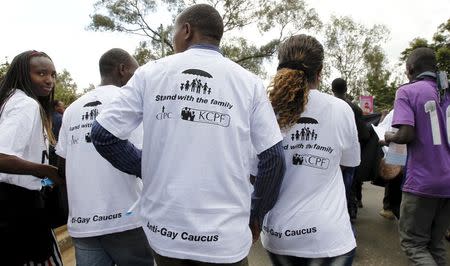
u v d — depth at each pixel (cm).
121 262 249
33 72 245
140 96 186
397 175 480
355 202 559
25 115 227
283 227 221
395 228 579
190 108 177
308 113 225
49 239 253
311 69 224
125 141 190
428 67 337
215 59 186
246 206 183
